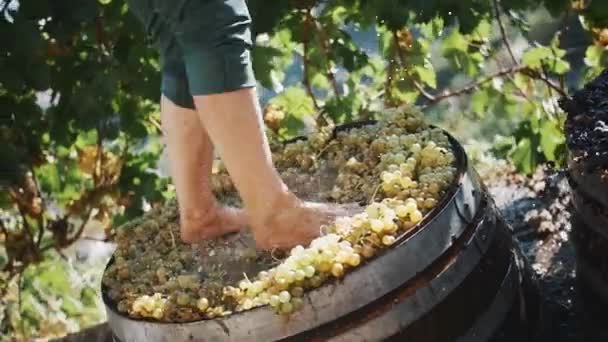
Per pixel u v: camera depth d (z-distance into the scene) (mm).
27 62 2562
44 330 3281
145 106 2934
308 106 3051
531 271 1747
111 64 2754
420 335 1443
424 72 3068
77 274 3506
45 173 3053
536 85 3225
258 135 1609
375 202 1595
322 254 1430
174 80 1725
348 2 2895
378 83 3139
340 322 1413
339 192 1774
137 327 1506
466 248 1514
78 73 2746
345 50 2961
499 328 1538
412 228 1463
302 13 2938
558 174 2705
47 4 2562
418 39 3045
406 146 1804
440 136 1800
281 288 1429
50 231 3193
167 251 1807
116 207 3174
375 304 1423
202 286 1548
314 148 2018
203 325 1432
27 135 2830
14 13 2545
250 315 1410
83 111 2738
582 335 1767
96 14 2605
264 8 2693
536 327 1647
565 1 2881
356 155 1927
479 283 1520
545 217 2428
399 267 1435
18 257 3107
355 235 1474
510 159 3123
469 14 2674
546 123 3004
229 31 1588
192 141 1756
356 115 3061
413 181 1624
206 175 1796
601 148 1597
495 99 3102
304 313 1404
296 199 1651
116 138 2910
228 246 1760
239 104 1593
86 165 3074
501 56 3359
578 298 1757
